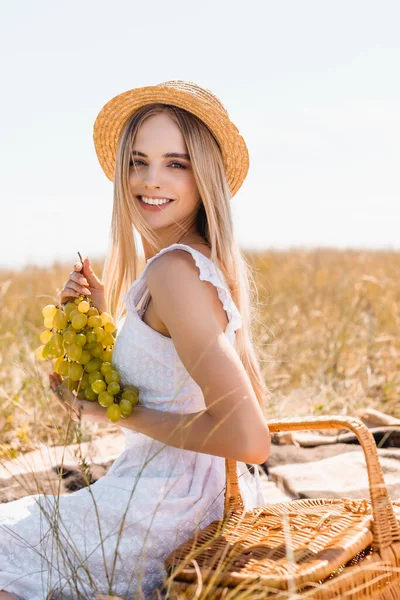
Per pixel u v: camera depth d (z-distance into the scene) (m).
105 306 3.00
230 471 2.50
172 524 2.43
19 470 4.00
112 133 3.07
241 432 2.15
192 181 2.71
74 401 2.58
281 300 8.65
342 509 2.41
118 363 2.55
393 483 3.89
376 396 5.76
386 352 6.55
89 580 2.38
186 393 2.48
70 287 2.83
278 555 2.10
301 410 5.36
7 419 4.86
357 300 7.71
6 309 7.85
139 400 2.53
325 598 1.94
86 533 2.44
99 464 4.16
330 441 4.68
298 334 7.23
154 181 2.67
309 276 10.37
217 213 2.70
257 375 2.75
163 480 2.49
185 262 2.36
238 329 2.69
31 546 2.45
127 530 2.43
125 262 2.91
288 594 1.88
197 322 2.29
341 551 2.04
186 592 1.99
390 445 4.61
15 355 6.08
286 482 4.03
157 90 2.71
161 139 2.67
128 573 2.42
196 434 2.24
